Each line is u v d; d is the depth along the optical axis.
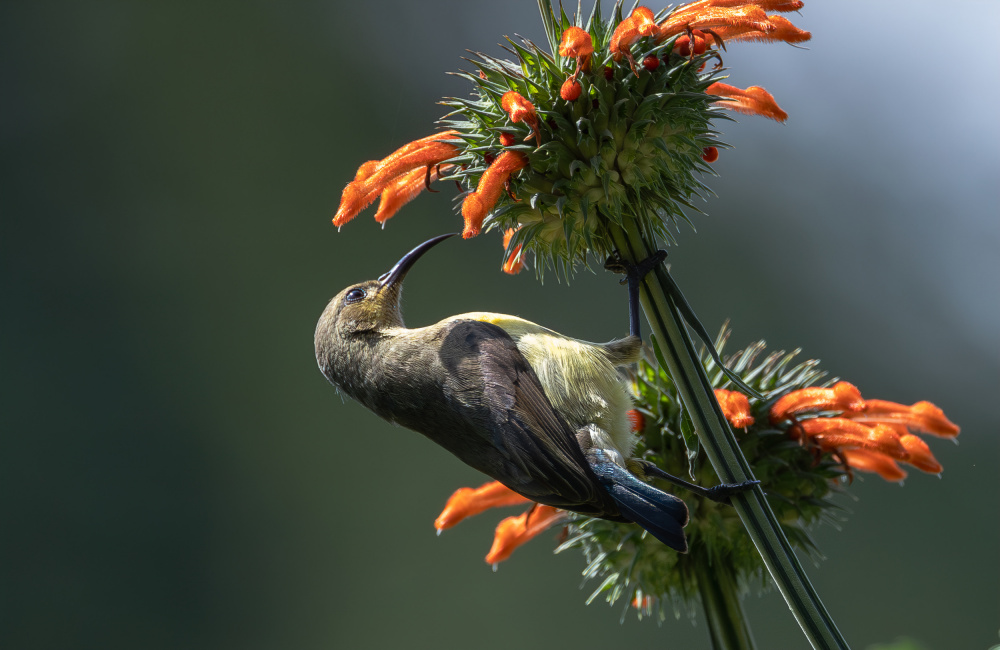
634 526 7.73
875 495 18.92
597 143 6.30
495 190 6.14
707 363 8.26
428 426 7.79
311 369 24.56
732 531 7.57
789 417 7.57
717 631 7.50
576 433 7.11
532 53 6.56
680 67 6.29
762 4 6.30
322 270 25.22
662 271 6.67
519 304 23.12
